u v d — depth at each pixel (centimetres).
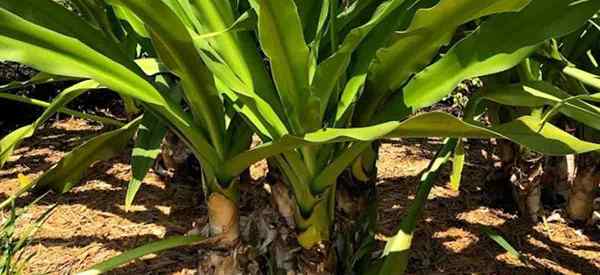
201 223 196
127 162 336
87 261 251
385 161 349
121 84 153
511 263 249
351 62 173
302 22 176
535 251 256
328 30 177
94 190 304
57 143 377
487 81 232
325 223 181
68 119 424
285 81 155
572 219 273
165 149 286
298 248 184
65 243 262
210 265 189
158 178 314
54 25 160
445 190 304
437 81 162
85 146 186
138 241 264
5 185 312
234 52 171
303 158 167
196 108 168
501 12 147
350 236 192
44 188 193
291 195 182
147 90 157
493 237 215
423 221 278
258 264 189
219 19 169
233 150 175
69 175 194
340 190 189
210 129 169
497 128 156
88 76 148
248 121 167
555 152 149
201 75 156
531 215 275
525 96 170
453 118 137
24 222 275
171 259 252
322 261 184
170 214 284
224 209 182
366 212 195
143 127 210
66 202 293
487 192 290
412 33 152
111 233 270
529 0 139
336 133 143
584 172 261
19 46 143
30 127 181
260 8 140
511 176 276
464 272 245
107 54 161
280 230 185
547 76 229
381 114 170
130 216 282
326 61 153
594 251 257
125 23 207
